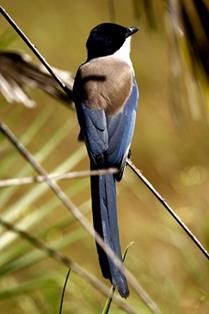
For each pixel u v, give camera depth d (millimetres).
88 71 10562
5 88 10297
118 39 11133
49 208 9719
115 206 9547
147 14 10703
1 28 22219
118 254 9188
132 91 10445
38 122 11883
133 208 18500
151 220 17906
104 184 9633
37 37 25281
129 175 17406
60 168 10109
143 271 12914
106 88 10328
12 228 8523
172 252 16000
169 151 21672
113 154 9836
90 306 11484
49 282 11086
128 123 10188
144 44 24891
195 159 21469
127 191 18625
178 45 10492
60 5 26266
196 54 10516
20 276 12523
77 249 15250
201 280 12828
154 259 14805
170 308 12078
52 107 21703
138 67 24422
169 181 20875
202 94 10703
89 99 10195
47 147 10195
